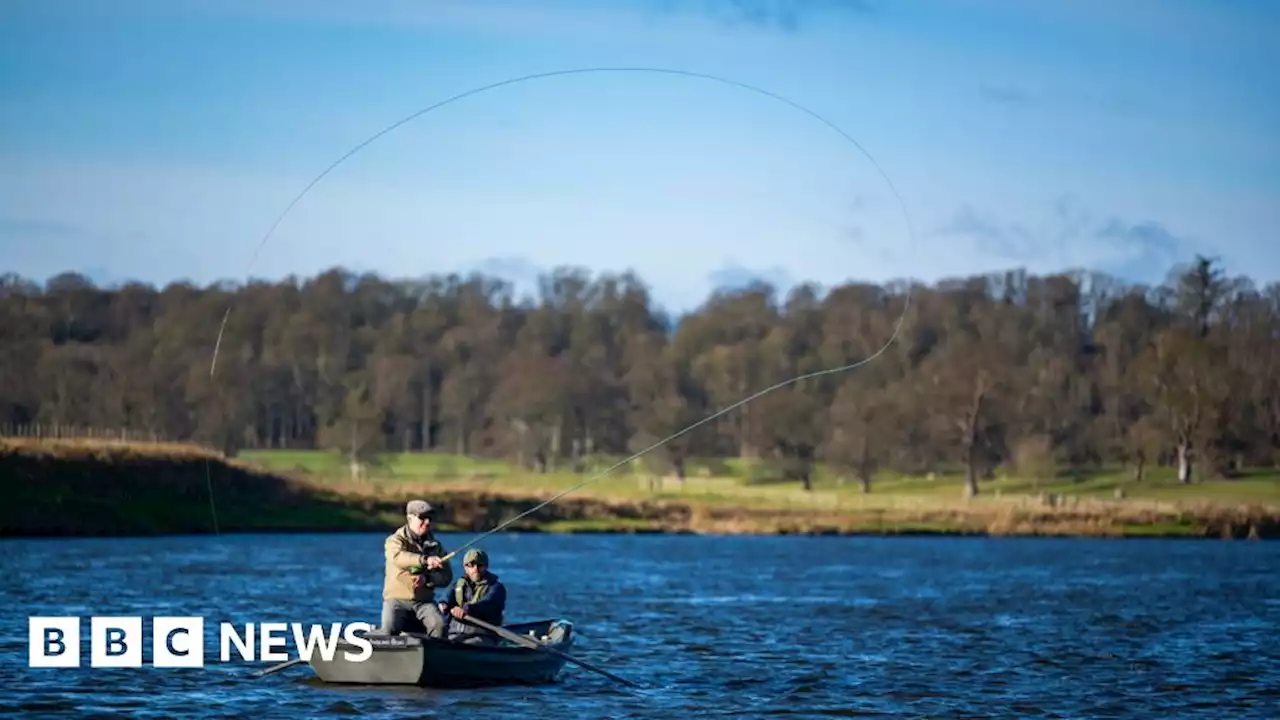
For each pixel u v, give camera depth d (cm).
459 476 12444
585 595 4734
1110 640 3578
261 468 9519
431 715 2419
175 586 4703
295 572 5403
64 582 4734
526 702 2544
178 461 8431
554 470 13400
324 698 2538
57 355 12594
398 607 2622
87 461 7994
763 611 4228
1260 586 5388
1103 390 13362
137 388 12156
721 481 12431
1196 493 12019
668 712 2512
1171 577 5841
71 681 2708
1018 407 12800
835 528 9575
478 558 2686
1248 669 3084
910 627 3838
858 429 12150
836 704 2620
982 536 9400
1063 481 12631
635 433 13588
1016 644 3484
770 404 12375
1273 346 13512
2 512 7369
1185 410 12681
